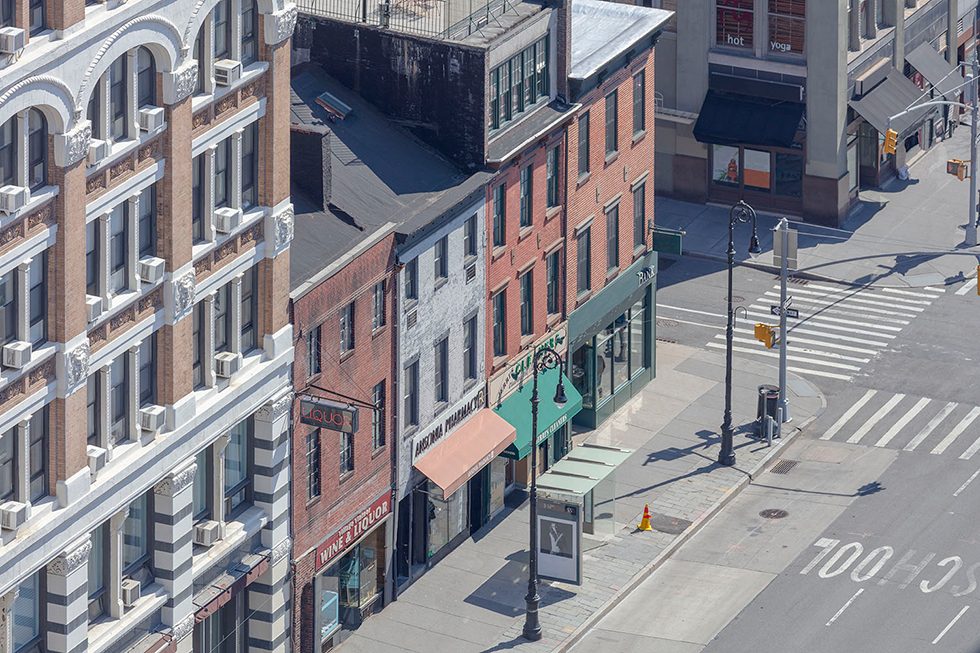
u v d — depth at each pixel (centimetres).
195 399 7656
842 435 10769
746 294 12400
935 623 9025
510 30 9538
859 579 9388
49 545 6969
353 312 8581
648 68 10862
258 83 7719
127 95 6975
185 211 7362
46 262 6769
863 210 13488
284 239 7975
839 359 11600
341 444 8656
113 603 7469
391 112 9588
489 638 8862
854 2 13075
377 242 8600
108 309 7050
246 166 7831
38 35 6475
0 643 6938
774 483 10300
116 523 7369
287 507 8338
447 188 9300
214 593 7969
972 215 12975
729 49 13200
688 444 10612
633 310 11025
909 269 12694
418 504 9275
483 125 9375
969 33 15000
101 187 6925
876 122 13088
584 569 9394
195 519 7956
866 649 8831
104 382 7156
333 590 8831
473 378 9656
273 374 8094
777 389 10669
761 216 13425
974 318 12100
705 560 9575
